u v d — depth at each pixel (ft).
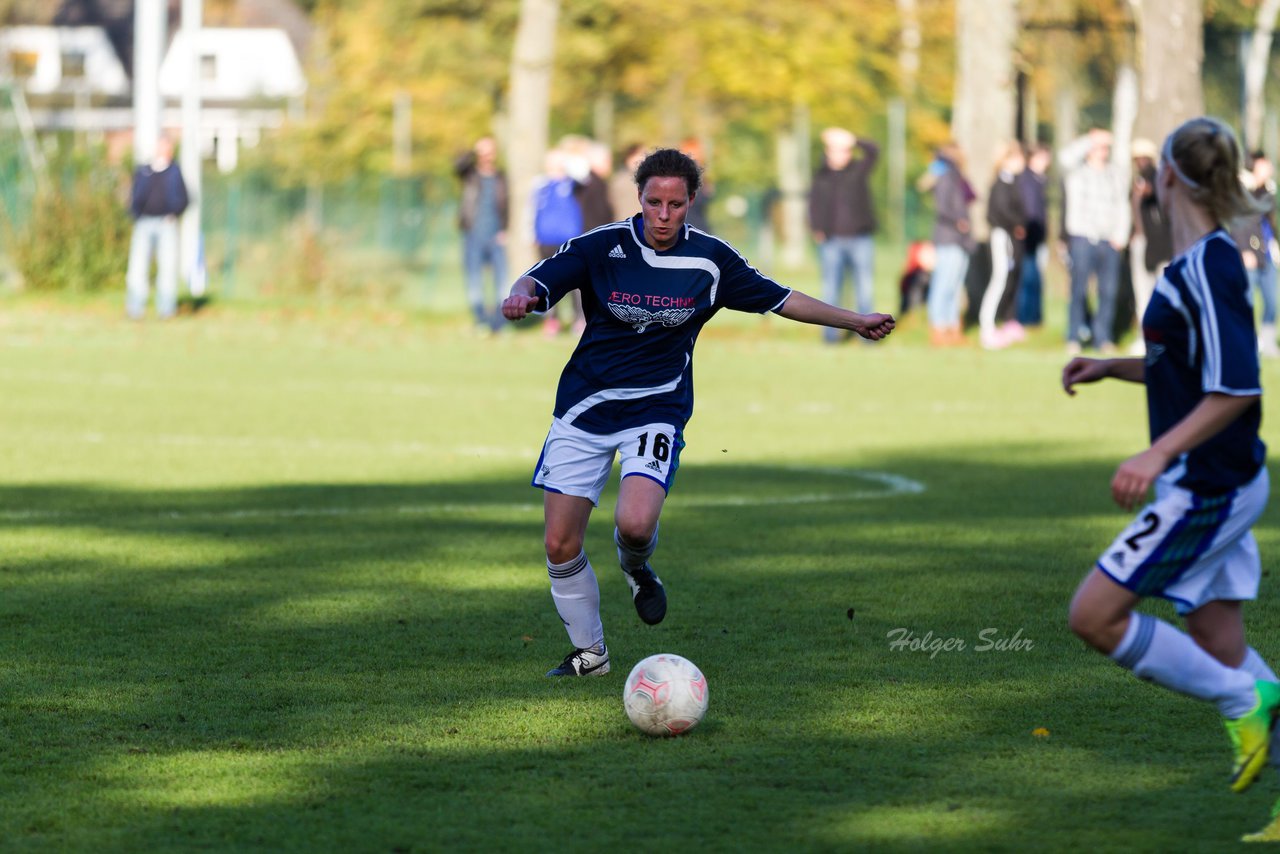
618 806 54.24
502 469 141.49
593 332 70.69
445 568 98.53
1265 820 52.85
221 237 342.44
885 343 269.85
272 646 78.28
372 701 68.18
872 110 508.53
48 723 64.54
